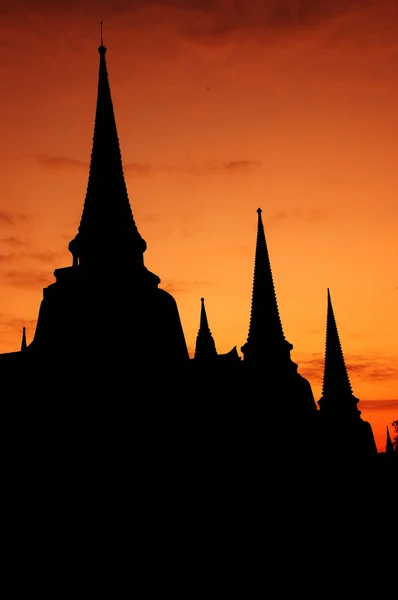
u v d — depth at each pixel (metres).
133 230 68.31
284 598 67.94
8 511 61.19
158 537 60.88
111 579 58.97
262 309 82.31
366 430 96.88
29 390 64.75
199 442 69.75
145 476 61.53
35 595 58.84
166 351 65.94
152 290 67.06
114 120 70.38
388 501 92.19
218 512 68.00
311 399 81.12
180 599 60.88
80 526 59.97
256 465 72.62
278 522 72.12
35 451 62.25
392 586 70.88
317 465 78.50
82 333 64.25
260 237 84.31
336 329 100.19
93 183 68.56
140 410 62.78
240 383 75.94
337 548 74.88
